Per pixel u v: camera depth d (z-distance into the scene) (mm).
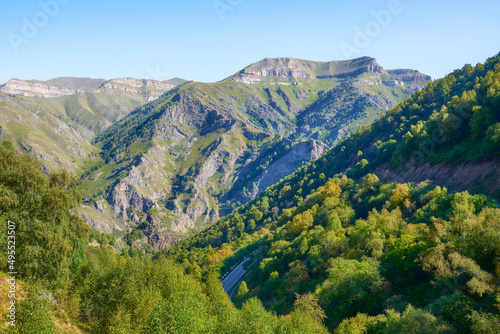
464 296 45656
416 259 57438
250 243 177500
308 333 51906
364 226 85875
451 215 67938
